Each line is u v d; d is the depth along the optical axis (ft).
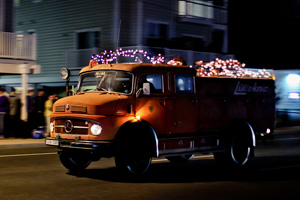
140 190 28.84
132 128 32.07
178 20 94.43
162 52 87.97
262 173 36.37
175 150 34.96
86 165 35.94
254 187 30.50
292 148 55.47
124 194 27.53
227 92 38.63
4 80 101.91
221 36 107.55
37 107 63.62
